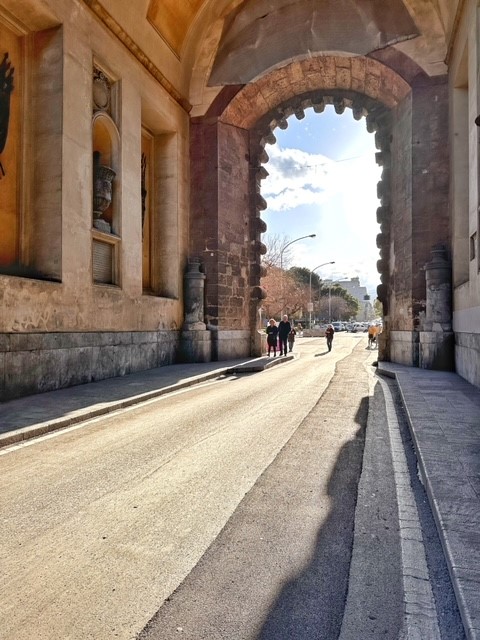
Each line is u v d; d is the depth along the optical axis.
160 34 14.48
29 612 2.43
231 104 17.06
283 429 6.41
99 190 11.73
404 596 2.58
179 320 16.16
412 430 5.82
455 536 2.96
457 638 2.23
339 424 6.71
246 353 18.61
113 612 2.43
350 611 2.45
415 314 14.20
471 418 6.45
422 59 14.48
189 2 15.04
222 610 2.45
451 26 12.84
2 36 9.82
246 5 16.83
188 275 16.55
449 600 2.54
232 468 4.75
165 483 4.33
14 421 6.70
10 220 9.87
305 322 73.75
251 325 18.95
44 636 2.24
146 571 2.83
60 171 10.02
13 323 8.73
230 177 17.81
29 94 10.23
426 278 13.46
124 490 4.16
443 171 14.14
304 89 17.95
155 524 3.47
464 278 12.11
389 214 16.72
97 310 11.23
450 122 13.51
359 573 2.81
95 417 7.43
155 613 2.42
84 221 10.76
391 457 5.14
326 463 4.91
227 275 17.48
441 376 11.36
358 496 4.02
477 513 3.31
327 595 2.59
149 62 13.95
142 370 13.30
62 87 10.10
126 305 12.55
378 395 9.25
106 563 2.92
